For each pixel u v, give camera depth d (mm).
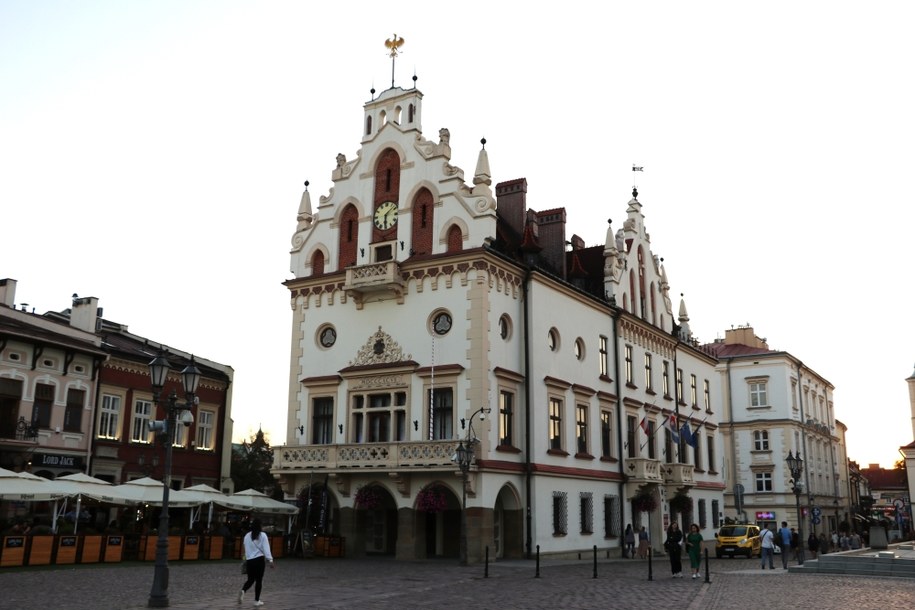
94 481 34188
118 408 45562
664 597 22328
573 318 43469
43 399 41125
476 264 37125
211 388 51781
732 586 26094
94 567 28953
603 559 41719
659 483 46906
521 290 39844
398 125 42031
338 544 37344
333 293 41312
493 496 35375
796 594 23516
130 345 50281
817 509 74375
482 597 21703
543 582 26516
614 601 21219
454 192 39188
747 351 82438
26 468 39625
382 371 38344
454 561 34969
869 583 27375
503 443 36906
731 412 79312
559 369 41312
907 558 31031
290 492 39625
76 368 43031
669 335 54344
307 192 44438
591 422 43469
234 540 35938
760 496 76375
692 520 54031
